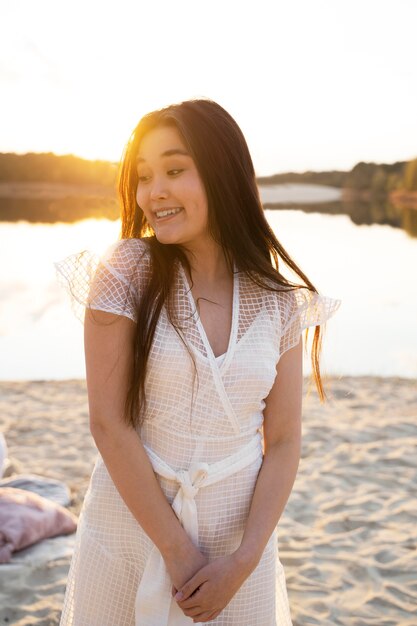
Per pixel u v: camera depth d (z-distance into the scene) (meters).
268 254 1.99
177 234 1.81
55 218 36.47
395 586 3.65
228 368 1.81
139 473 1.77
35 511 4.12
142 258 1.83
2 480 4.77
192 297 1.83
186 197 1.80
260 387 1.86
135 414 1.78
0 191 87.44
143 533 1.83
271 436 2.01
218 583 1.74
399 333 10.75
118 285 1.78
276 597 2.08
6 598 3.47
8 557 3.81
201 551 1.86
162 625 1.79
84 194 82.19
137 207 1.96
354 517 4.47
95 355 1.78
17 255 19.11
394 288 14.58
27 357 9.64
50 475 5.23
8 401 7.45
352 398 7.42
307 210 57.78
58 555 3.90
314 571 3.80
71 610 1.92
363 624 3.31
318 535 4.25
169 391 1.78
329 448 5.80
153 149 1.80
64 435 6.22
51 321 11.85
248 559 1.79
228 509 1.87
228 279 1.95
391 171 98.88
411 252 21.44
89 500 1.92
